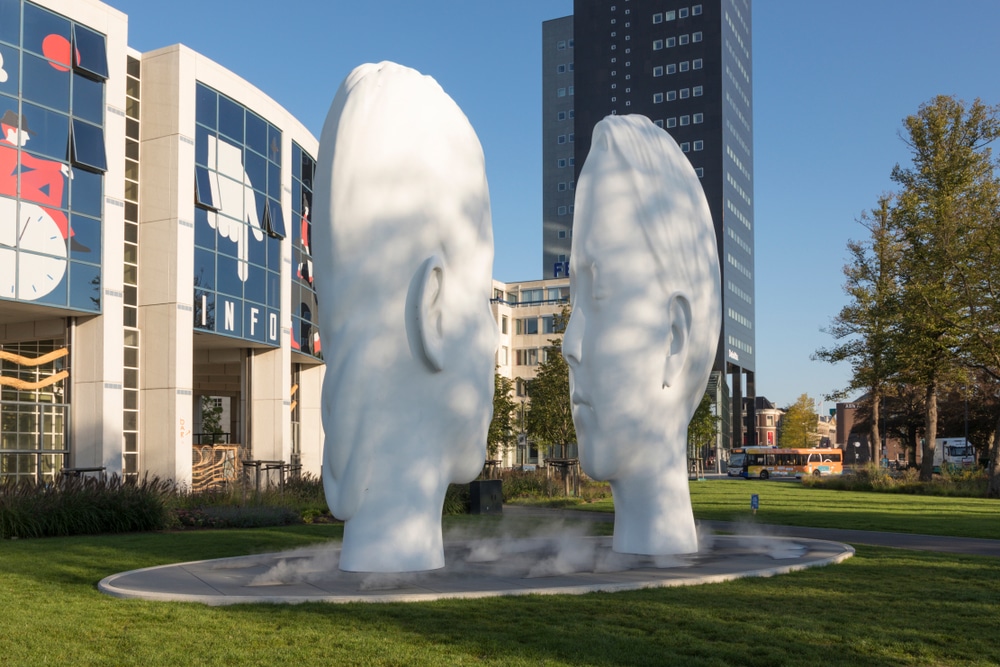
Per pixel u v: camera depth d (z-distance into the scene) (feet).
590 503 103.60
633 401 42.91
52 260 90.02
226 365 150.30
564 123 422.00
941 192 131.54
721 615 28.30
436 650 23.63
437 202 37.73
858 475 143.43
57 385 108.58
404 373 36.94
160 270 104.42
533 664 22.36
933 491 125.80
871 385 143.43
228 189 113.60
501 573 36.99
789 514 81.82
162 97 105.50
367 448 36.65
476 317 38.75
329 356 37.63
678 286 43.88
